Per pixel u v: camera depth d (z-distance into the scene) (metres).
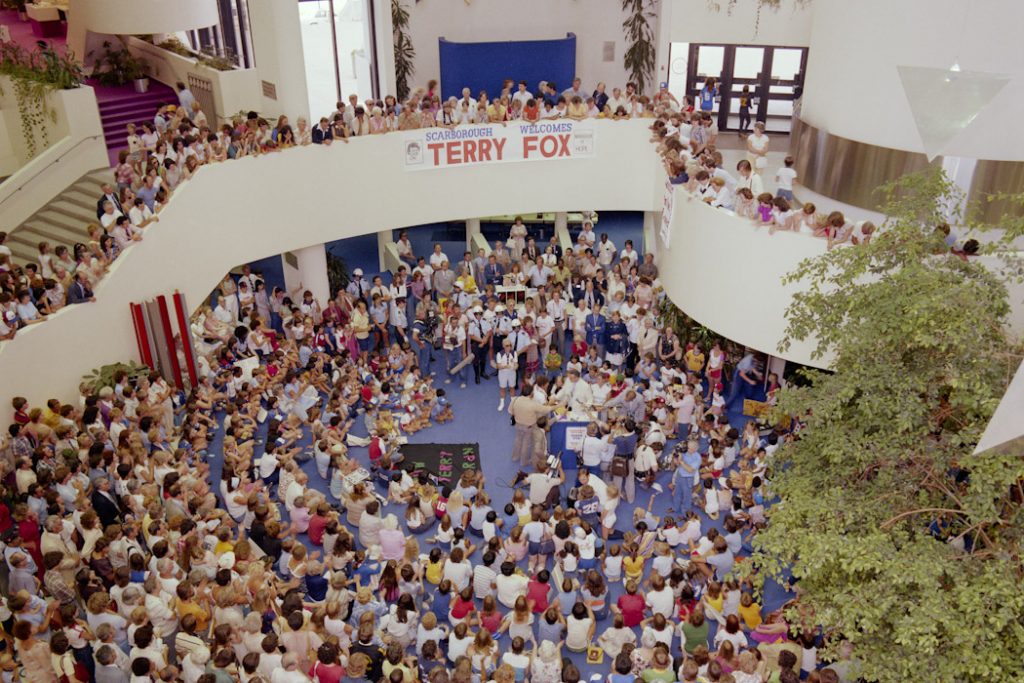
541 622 10.79
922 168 14.57
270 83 19.22
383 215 18.94
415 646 11.04
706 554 11.80
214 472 14.83
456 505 13.02
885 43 14.46
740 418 16.38
